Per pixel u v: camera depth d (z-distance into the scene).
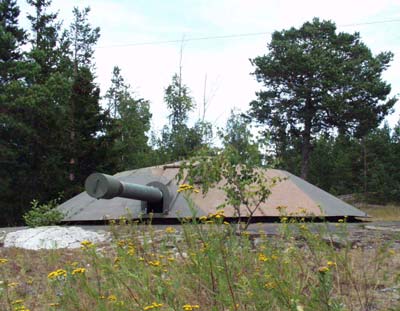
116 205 11.22
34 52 30.39
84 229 9.77
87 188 8.95
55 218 11.34
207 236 3.98
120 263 4.09
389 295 4.37
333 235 6.52
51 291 4.80
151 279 4.04
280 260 4.30
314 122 39.78
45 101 27.72
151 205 10.41
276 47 39.38
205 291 3.88
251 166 6.76
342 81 37.16
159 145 38.66
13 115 27.83
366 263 5.12
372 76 38.66
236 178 6.63
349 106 36.94
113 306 3.68
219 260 3.80
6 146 27.77
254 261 4.24
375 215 25.73
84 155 28.92
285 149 42.38
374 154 43.81
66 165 29.00
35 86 27.72
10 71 28.39
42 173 28.42
